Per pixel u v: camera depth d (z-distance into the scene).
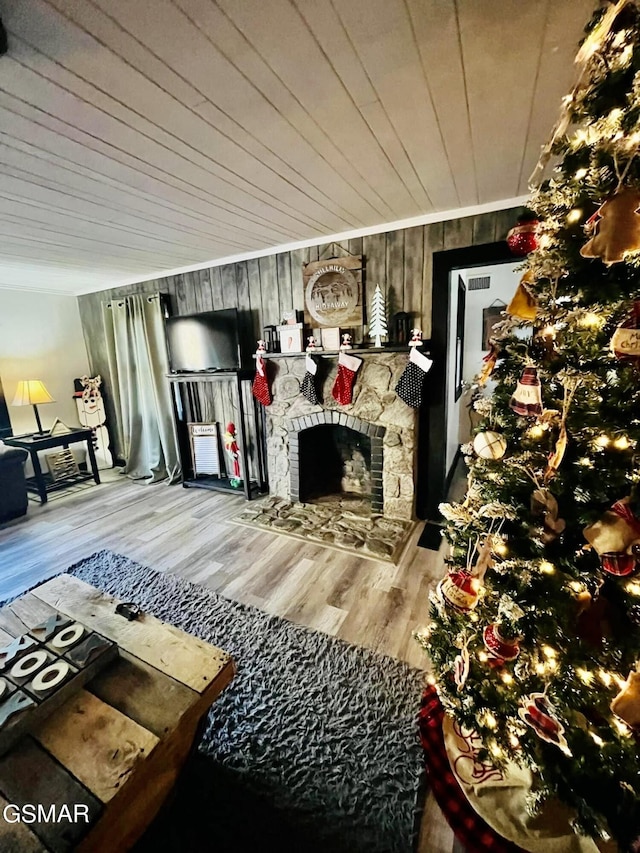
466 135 1.53
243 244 3.02
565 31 1.01
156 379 4.18
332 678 1.62
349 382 2.97
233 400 3.94
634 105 0.72
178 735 1.01
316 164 1.73
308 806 1.18
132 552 2.75
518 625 0.95
